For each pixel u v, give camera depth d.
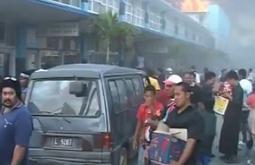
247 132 9.93
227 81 8.88
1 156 4.10
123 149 7.06
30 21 17.72
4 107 4.21
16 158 4.05
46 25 18.72
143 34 27.67
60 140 6.45
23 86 9.12
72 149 6.40
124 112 7.20
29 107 6.62
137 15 29.98
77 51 21.59
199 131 4.18
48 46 19.42
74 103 6.53
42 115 6.55
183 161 4.13
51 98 6.62
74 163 6.38
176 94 4.28
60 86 6.65
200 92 6.59
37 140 6.50
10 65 17.17
